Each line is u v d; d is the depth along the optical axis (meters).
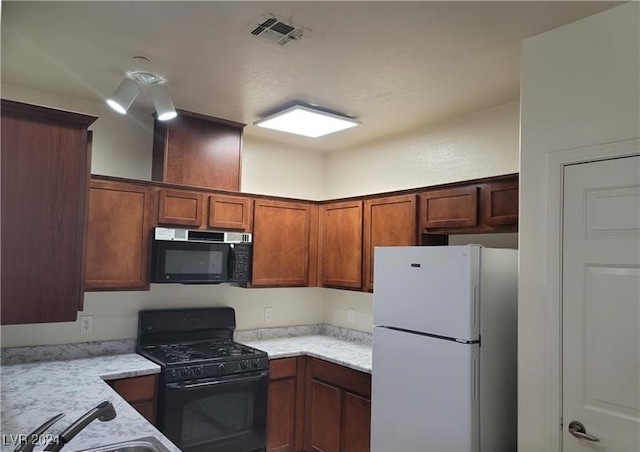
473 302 2.21
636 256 1.76
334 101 2.95
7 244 1.70
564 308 1.94
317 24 1.99
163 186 3.16
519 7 1.83
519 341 2.06
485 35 2.07
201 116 3.32
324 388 3.32
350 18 1.94
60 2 1.85
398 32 2.05
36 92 2.90
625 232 1.79
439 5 1.83
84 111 3.09
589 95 1.89
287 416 3.39
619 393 1.78
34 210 1.75
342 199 3.71
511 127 2.91
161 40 2.17
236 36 2.12
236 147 3.53
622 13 1.81
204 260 3.27
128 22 2.01
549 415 1.95
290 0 1.81
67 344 3.03
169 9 1.90
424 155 3.46
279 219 3.70
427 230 3.05
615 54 1.82
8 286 1.69
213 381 2.96
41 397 2.21
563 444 1.91
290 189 4.14
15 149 1.73
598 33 1.87
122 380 2.69
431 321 2.36
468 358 2.18
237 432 3.07
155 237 3.06
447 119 3.29
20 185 1.73
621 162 1.80
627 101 1.79
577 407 1.88
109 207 2.95
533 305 2.02
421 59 2.32
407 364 2.44
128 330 3.27
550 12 1.87
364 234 3.51
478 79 2.56
